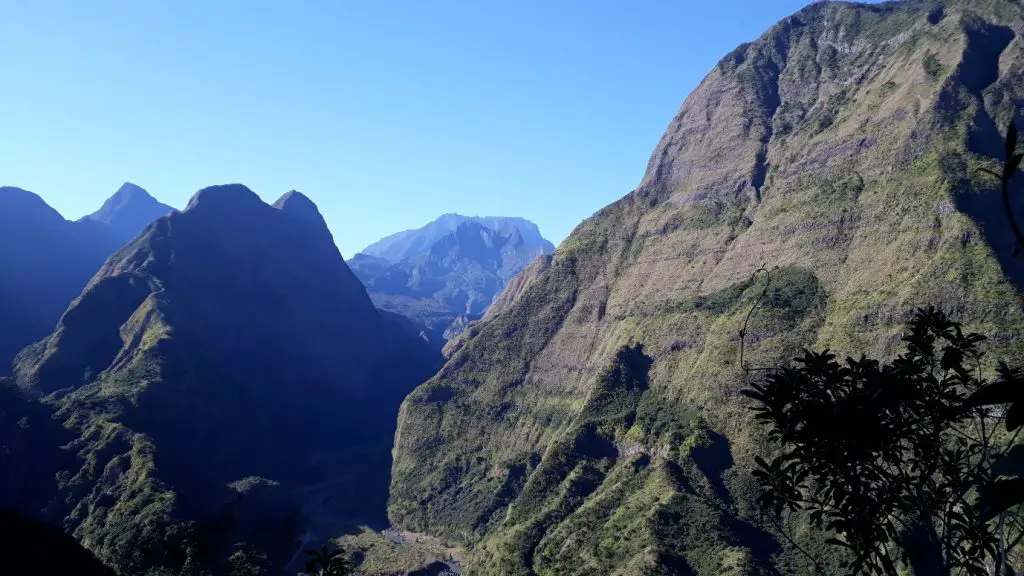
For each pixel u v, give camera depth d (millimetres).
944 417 15352
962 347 17281
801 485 16266
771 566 75188
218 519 110312
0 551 70500
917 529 16969
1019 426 9820
